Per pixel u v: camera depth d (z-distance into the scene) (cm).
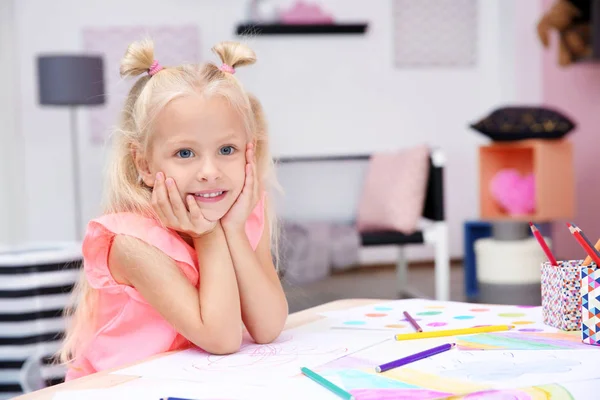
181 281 98
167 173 97
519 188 411
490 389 70
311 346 92
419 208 388
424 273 515
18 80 534
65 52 537
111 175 106
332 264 396
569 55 425
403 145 565
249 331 99
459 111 569
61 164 538
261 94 552
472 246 427
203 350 94
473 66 569
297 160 445
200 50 545
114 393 74
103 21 539
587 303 89
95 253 102
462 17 566
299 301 391
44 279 215
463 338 93
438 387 71
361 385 73
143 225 101
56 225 539
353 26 547
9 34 527
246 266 100
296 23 545
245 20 546
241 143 99
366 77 560
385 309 116
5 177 528
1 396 216
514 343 89
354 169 449
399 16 560
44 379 216
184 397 72
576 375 75
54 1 535
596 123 441
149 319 102
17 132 532
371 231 410
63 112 537
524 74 529
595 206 445
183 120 95
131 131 103
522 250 381
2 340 214
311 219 445
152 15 541
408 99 564
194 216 97
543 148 399
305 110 557
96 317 106
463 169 571
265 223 115
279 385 75
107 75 539
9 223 530
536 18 509
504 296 378
